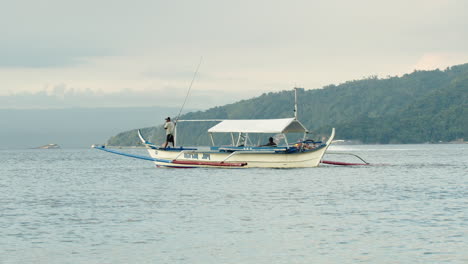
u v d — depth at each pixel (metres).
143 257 21.86
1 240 25.05
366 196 39.62
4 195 44.53
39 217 31.69
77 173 73.69
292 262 20.92
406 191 42.75
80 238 25.33
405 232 25.53
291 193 41.88
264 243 23.88
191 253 22.38
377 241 23.83
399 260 20.88
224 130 66.88
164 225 28.30
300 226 27.52
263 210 33.09
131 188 48.28
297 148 63.78
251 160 64.56
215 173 61.50
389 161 103.25
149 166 88.06
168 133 69.06
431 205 34.12
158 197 40.62
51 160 135.12
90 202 38.56
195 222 29.06
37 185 54.44
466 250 22.06
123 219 30.42
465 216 29.56
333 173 60.91
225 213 32.06
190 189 45.84
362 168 71.81
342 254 21.84
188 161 67.44
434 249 22.30
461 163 89.69
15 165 106.25
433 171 66.69
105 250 22.98
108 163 106.12
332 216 30.44
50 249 23.25
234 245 23.58
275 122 64.12
